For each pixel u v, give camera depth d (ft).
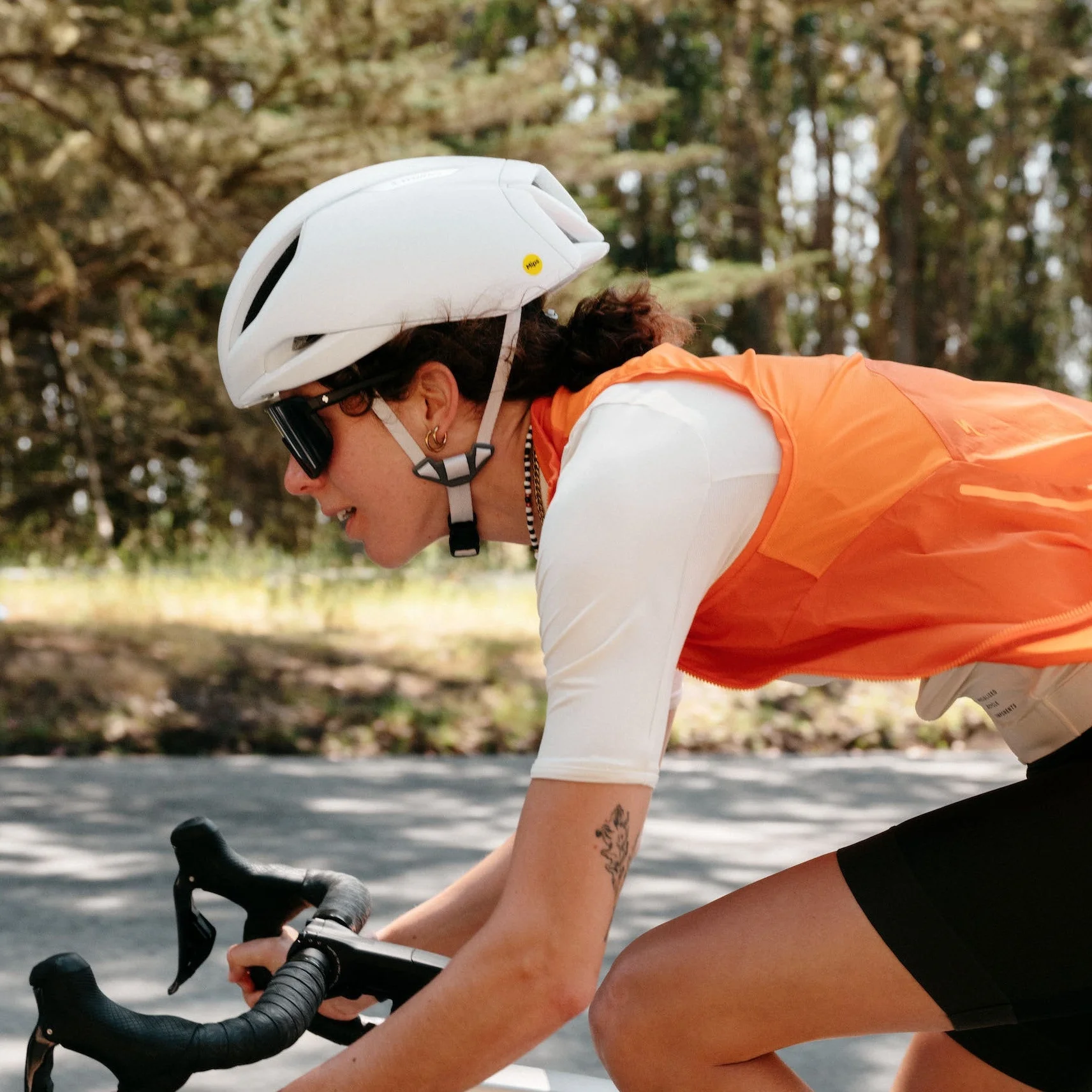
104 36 31.45
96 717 26.73
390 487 4.81
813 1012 4.32
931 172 93.61
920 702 5.19
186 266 39.11
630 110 37.99
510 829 19.13
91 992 3.52
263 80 32.04
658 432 4.31
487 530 4.99
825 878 4.44
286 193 34.65
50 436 66.85
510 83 34.17
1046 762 4.86
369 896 4.71
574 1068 10.19
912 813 20.88
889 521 4.42
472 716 28.53
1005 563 4.42
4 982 11.91
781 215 88.69
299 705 28.22
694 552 4.21
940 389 4.80
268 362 4.74
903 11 44.91
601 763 3.98
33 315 45.60
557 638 4.10
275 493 70.95
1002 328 97.45
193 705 27.86
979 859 4.34
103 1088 9.66
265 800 20.84
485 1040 3.96
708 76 72.18
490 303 4.62
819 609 4.47
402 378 4.69
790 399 4.54
